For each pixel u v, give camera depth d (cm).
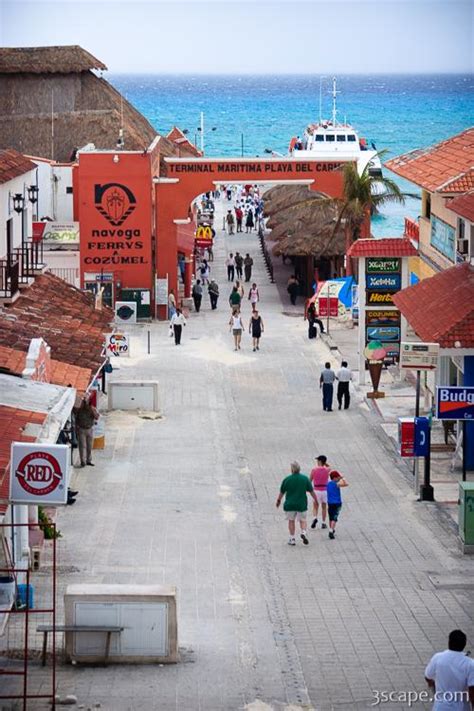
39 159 15288
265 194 19338
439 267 10531
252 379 10669
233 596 5553
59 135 18362
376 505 7112
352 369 10969
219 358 11569
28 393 5962
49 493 4603
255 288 13988
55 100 18612
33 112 18562
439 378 9050
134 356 11594
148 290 13600
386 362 10312
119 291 13625
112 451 8212
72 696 4375
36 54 18650
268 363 11344
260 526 6700
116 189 13650
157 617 4716
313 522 6625
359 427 9044
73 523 6606
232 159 13888
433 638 5053
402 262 10219
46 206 15312
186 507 7006
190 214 16012
